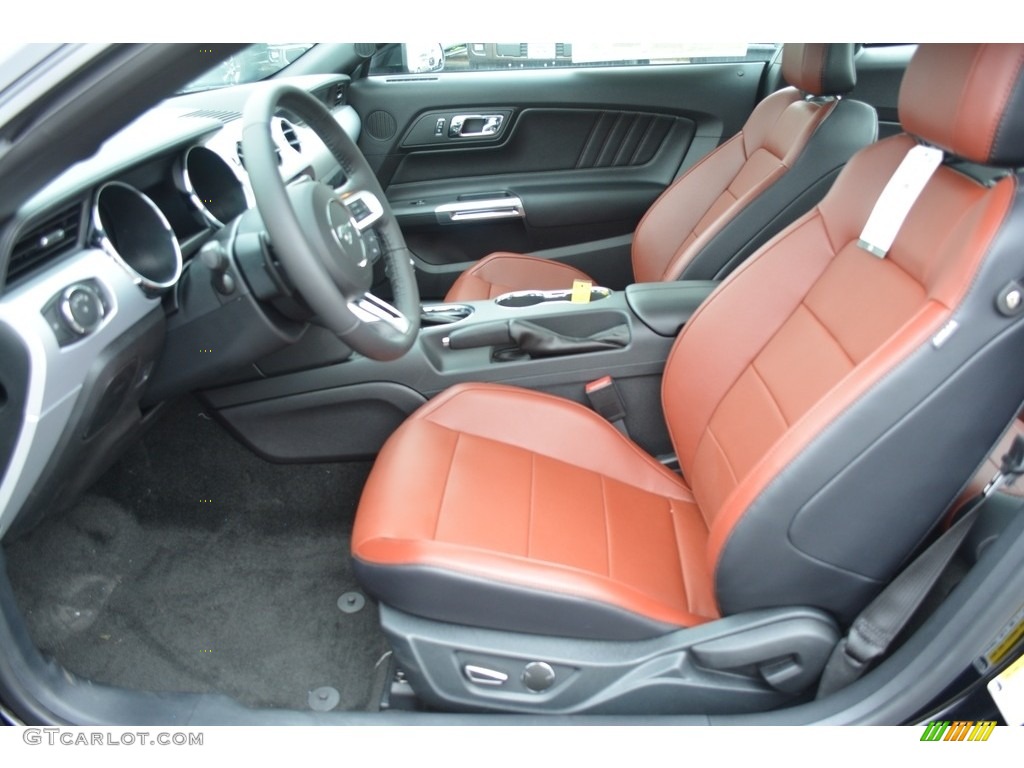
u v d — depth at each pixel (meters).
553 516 1.26
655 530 1.33
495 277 2.21
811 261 1.27
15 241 0.99
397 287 1.45
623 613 1.11
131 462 1.82
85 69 0.83
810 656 1.10
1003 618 0.99
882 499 1.00
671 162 2.61
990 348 0.90
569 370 1.64
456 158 2.60
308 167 1.81
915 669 1.05
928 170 1.06
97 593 1.66
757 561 1.06
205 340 1.36
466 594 1.10
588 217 2.62
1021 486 1.15
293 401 1.64
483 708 1.16
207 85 2.17
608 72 2.51
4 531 1.12
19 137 0.85
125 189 1.23
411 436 1.40
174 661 1.55
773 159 1.92
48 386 1.04
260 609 1.67
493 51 2.53
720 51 2.52
